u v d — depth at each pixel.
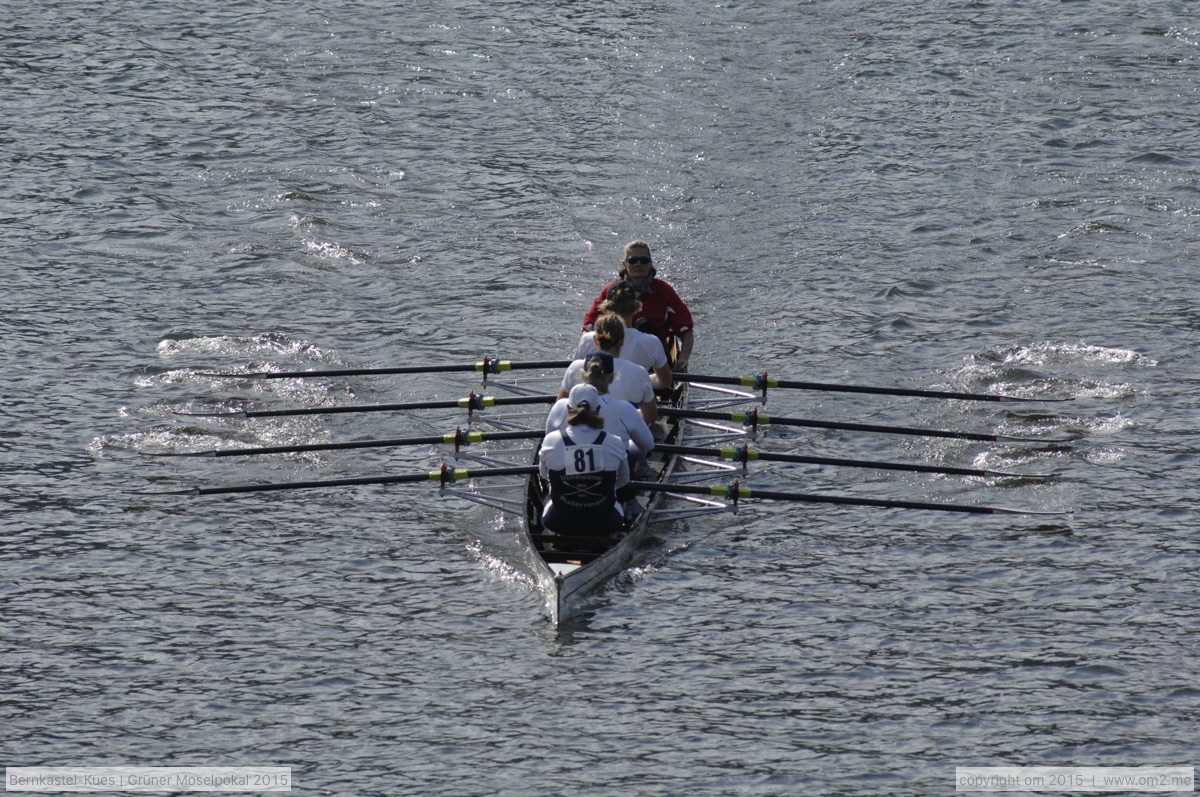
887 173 111.00
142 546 58.06
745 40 147.12
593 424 54.47
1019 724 46.38
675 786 43.38
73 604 53.56
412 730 46.25
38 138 115.69
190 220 100.12
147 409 71.12
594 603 53.75
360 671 49.47
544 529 57.38
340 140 118.44
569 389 59.97
